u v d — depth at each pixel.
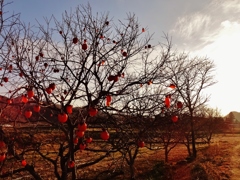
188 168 15.50
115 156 17.98
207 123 26.73
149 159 18.44
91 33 4.95
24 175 9.91
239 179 13.34
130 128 4.99
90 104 3.98
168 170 15.04
